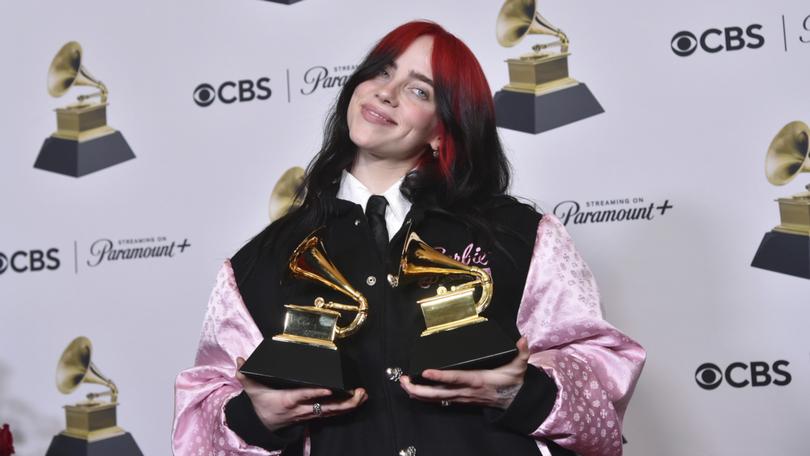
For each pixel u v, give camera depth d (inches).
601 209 115.3
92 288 125.5
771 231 112.5
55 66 127.1
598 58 116.0
